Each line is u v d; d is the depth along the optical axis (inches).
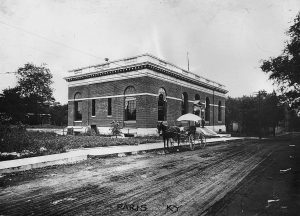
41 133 1000.9
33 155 447.5
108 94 1103.6
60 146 570.3
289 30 540.1
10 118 805.2
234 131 2097.7
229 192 250.5
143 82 981.8
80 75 1210.6
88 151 522.3
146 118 962.1
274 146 806.5
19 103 825.5
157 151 596.1
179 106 1183.6
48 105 2212.1
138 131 978.1
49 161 387.9
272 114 1743.4
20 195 235.8
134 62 1025.5
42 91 2369.6
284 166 402.6
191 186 272.7
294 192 251.0
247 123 1898.4
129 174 330.6
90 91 1184.2
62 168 370.9
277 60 577.3
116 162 428.1
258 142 1034.1
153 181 293.1
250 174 336.8
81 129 1192.8
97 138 854.5
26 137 708.7
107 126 1095.6
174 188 264.1
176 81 1166.3
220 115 1664.6
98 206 207.6
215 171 355.9
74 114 1263.5
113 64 1092.5
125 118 1044.5
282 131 2657.5
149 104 979.3
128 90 1042.1
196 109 1321.4
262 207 207.5
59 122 2239.2
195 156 517.3
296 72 548.4
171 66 1146.7
